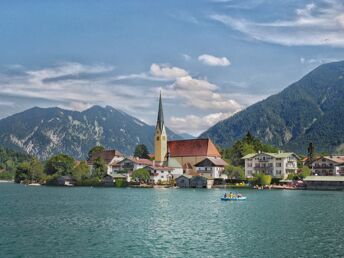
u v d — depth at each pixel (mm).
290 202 134250
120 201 139875
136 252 61531
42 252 61188
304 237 71250
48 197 159500
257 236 72562
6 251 61656
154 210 111250
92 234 74688
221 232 76562
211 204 128625
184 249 63312
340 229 79062
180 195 170375
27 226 83188
